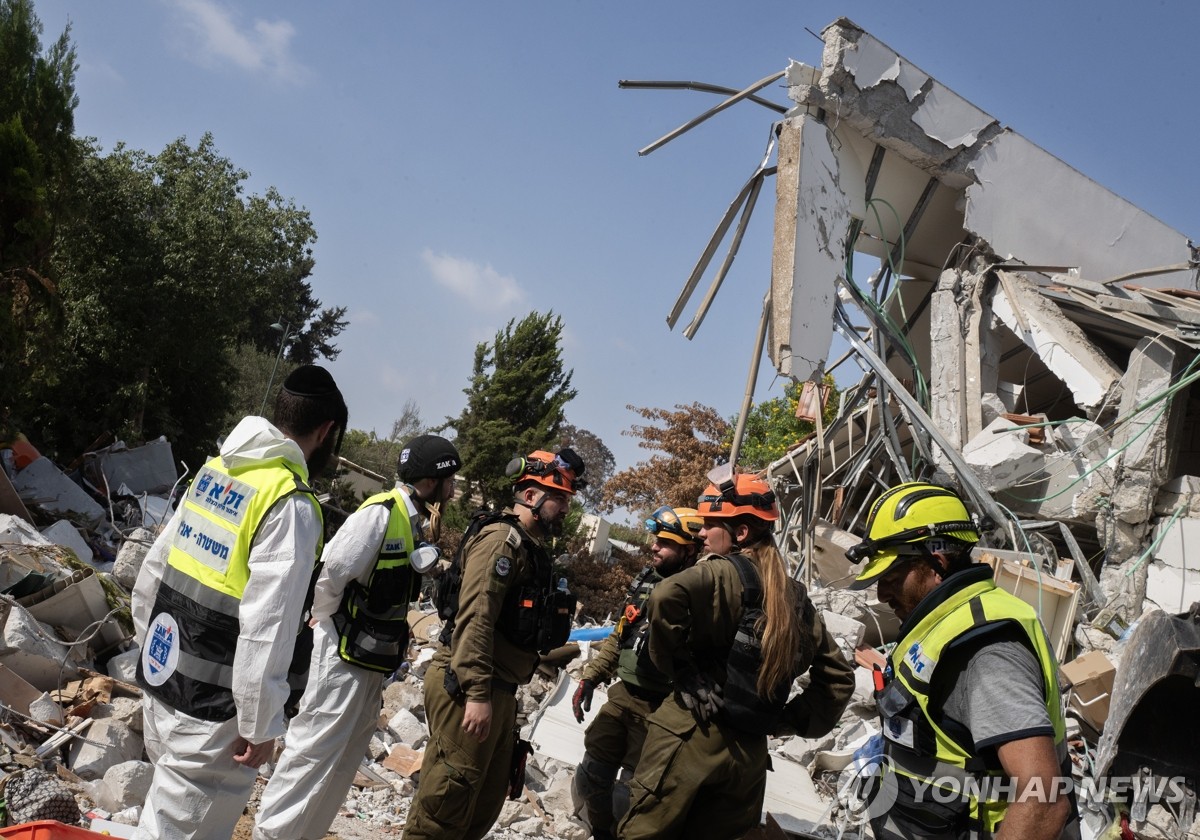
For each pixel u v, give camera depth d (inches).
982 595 100.1
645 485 1090.1
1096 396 492.4
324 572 154.2
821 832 215.5
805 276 512.1
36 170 531.2
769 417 1039.6
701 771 138.9
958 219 602.2
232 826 123.3
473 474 1244.5
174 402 1046.4
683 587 139.3
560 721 261.1
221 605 118.8
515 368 1299.2
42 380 598.5
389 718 275.0
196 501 125.8
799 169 513.7
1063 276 534.3
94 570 288.4
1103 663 337.4
